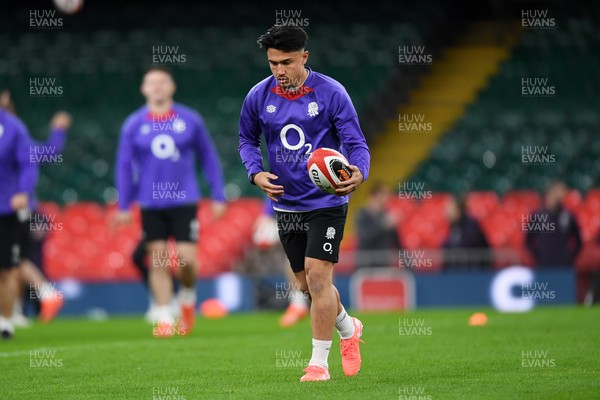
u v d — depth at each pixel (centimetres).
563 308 5284
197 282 5975
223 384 2377
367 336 3672
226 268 6794
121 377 2573
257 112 2444
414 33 9588
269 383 2364
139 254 4966
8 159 3925
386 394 2080
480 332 3722
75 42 10075
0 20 10288
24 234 5181
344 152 2503
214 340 3659
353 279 5919
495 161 8106
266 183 2369
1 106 3953
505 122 8606
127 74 9606
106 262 6875
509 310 5294
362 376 2439
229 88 9331
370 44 9550
